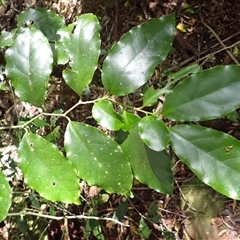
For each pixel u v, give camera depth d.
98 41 0.30
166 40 0.29
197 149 0.26
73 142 0.28
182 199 0.63
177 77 0.33
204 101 0.26
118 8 0.81
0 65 0.66
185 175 0.63
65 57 0.31
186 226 0.61
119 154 0.28
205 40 0.70
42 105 0.31
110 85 0.29
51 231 0.76
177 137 0.26
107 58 0.29
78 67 0.30
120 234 0.67
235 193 0.25
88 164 0.28
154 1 0.78
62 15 0.92
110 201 0.70
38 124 0.54
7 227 0.82
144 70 0.29
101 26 0.83
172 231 0.62
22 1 1.00
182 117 0.26
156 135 0.27
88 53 0.30
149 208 0.64
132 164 0.29
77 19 0.31
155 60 0.29
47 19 0.50
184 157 0.26
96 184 0.28
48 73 0.31
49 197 0.28
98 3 0.85
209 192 0.60
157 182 0.28
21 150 0.29
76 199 0.28
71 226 0.74
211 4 0.73
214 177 0.25
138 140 0.29
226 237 0.56
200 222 0.59
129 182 0.28
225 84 0.26
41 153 0.29
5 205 0.29
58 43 0.31
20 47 0.31
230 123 0.61
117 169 0.28
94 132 0.28
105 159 0.28
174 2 0.76
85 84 0.30
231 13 0.70
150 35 0.29
